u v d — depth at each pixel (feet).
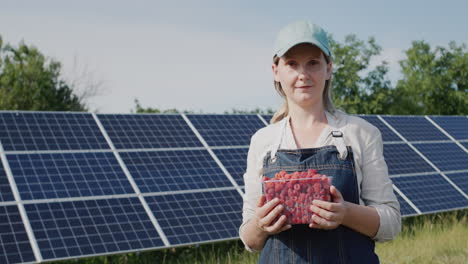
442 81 182.70
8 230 31.17
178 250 42.65
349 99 162.81
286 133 10.44
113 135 42.50
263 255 10.10
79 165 37.96
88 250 31.60
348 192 9.75
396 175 51.42
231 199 39.68
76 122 42.45
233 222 37.37
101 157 39.55
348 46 165.89
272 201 9.07
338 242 9.66
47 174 36.14
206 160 43.21
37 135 39.47
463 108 182.39
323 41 9.87
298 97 10.07
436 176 54.24
